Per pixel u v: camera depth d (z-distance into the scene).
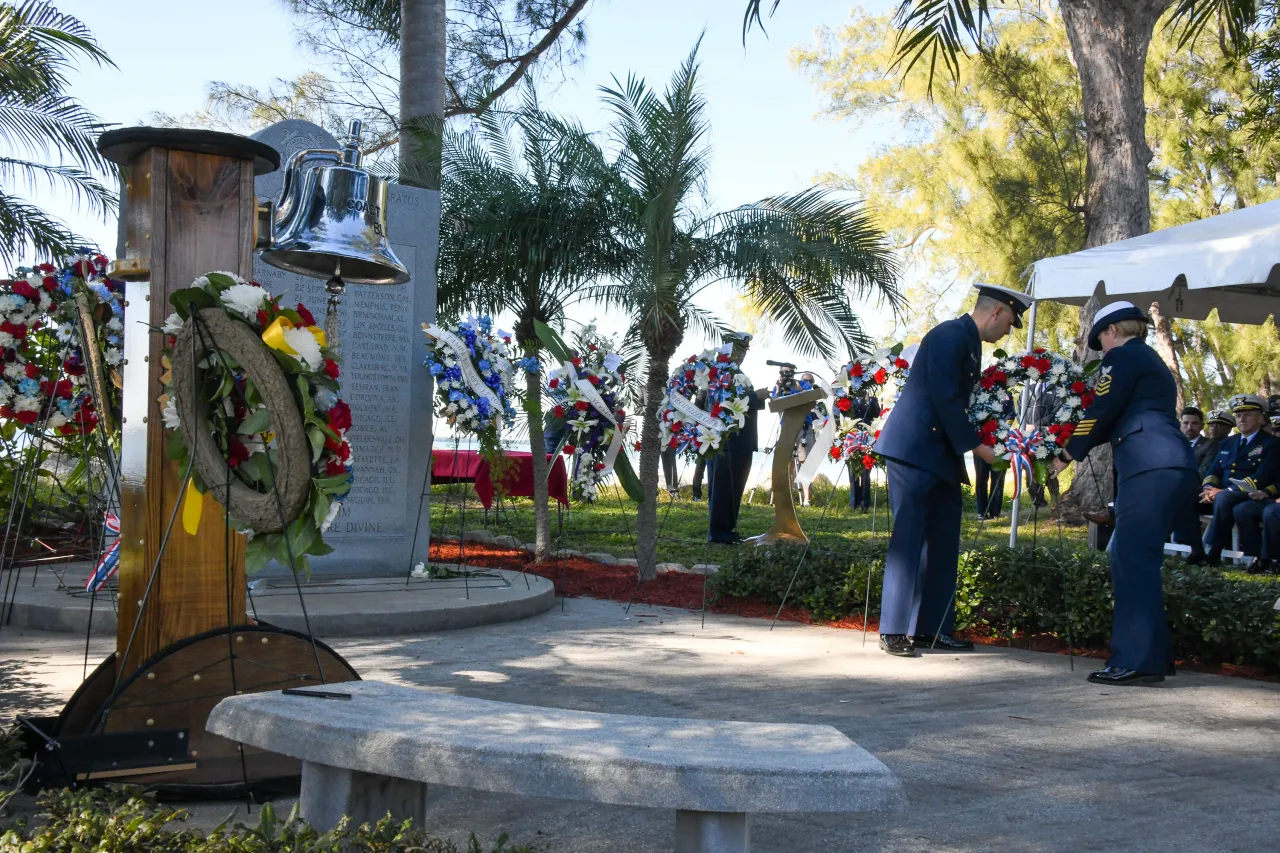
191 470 3.20
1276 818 3.60
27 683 5.12
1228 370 19.62
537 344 10.25
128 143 3.57
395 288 8.79
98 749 3.33
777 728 2.60
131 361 3.72
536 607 7.73
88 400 4.73
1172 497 5.69
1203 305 11.12
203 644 3.59
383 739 2.40
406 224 8.86
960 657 6.37
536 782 2.26
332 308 4.21
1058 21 20.34
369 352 8.66
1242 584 6.60
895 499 6.46
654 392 9.29
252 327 3.11
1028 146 19.53
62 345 4.64
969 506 17.06
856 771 2.21
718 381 7.84
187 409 3.13
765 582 7.98
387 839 2.25
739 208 9.66
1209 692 5.53
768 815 3.59
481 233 9.79
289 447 3.03
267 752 3.64
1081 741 4.51
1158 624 5.68
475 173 10.12
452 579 8.55
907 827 3.46
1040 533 13.64
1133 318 6.06
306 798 2.67
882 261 9.79
